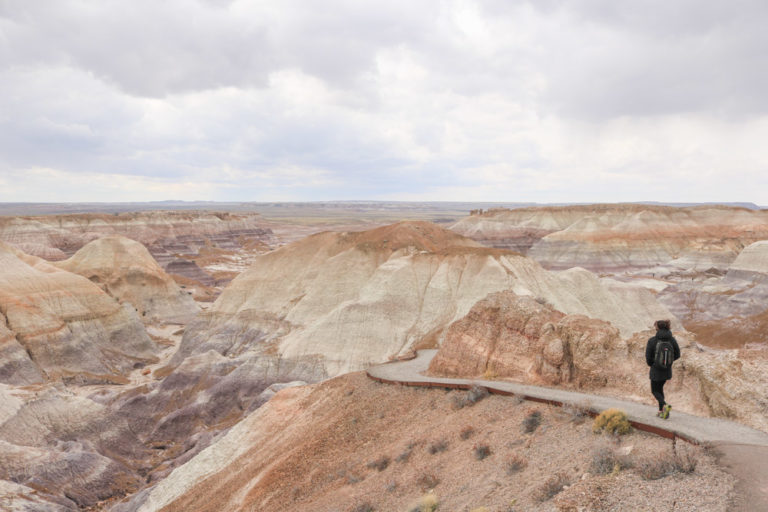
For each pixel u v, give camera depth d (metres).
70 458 40.25
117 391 65.88
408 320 67.19
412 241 85.88
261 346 70.38
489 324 27.34
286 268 88.12
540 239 184.62
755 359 16.19
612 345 19.81
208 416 56.12
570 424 14.98
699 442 11.22
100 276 107.12
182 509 28.52
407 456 18.73
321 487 20.64
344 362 60.84
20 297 76.00
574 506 9.54
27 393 47.28
